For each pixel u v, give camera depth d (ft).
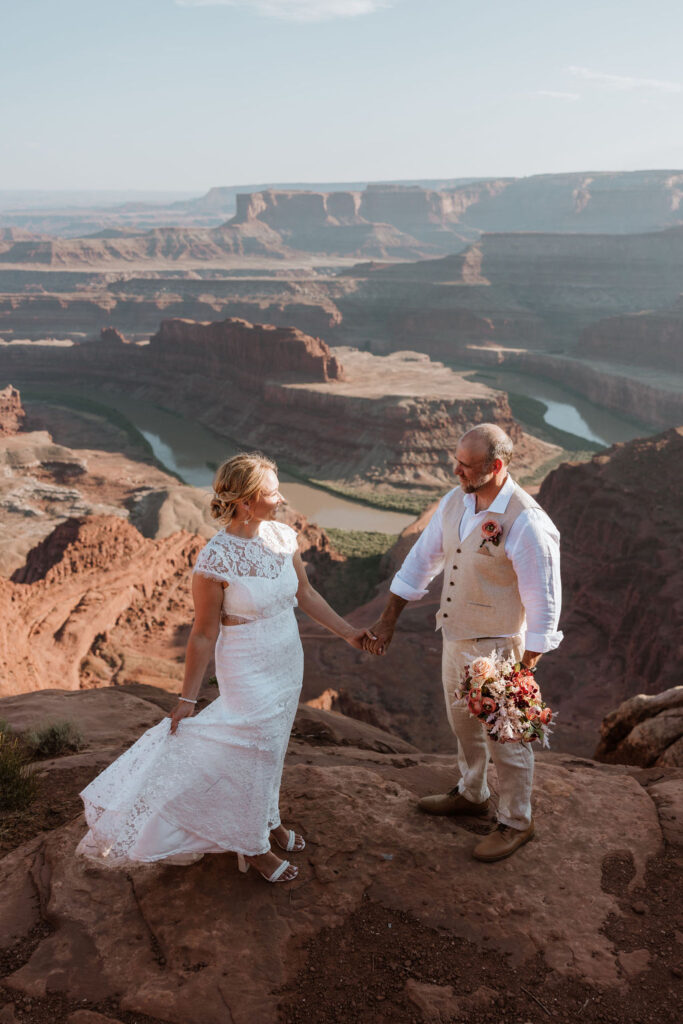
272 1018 12.03
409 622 146.41
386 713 112.78
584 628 158.30
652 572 149.89
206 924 13.83
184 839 14.25
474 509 15.96
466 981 12.79
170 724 14.29
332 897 14.66
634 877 15.40
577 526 207.31
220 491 14.10
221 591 14.11
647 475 206.80
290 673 14.83
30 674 92.48
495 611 15.87
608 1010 12.20
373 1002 12.37
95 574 146.72
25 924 14.10
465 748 16.98
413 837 16.48
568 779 18.99
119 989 12.53
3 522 339.77
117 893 14.64
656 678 128.57
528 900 14.64
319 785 18.35
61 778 20.07
